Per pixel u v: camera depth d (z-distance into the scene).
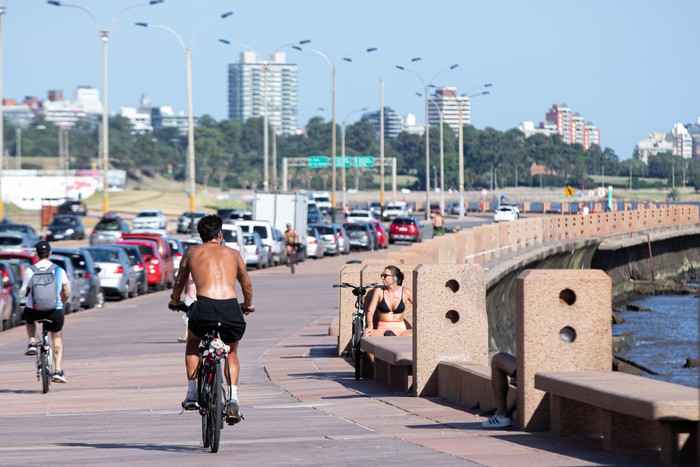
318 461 24.31
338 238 194.50
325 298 103.50
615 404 22.91
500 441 26.30
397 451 25.45
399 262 56.38
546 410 27.38
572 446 25.11
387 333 46.00
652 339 125.62
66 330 79.69
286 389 43.19
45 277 46.03
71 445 28.81
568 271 27.19
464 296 36.59
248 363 54.44
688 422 21.91
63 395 44.66
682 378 96.81
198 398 27.17
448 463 23.22
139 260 115.62
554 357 27.11
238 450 26.86
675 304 182.50
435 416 32.28
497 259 136.75
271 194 188.00
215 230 27.38
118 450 27.50
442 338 36.53
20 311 87.25
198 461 24.89
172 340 71.00
